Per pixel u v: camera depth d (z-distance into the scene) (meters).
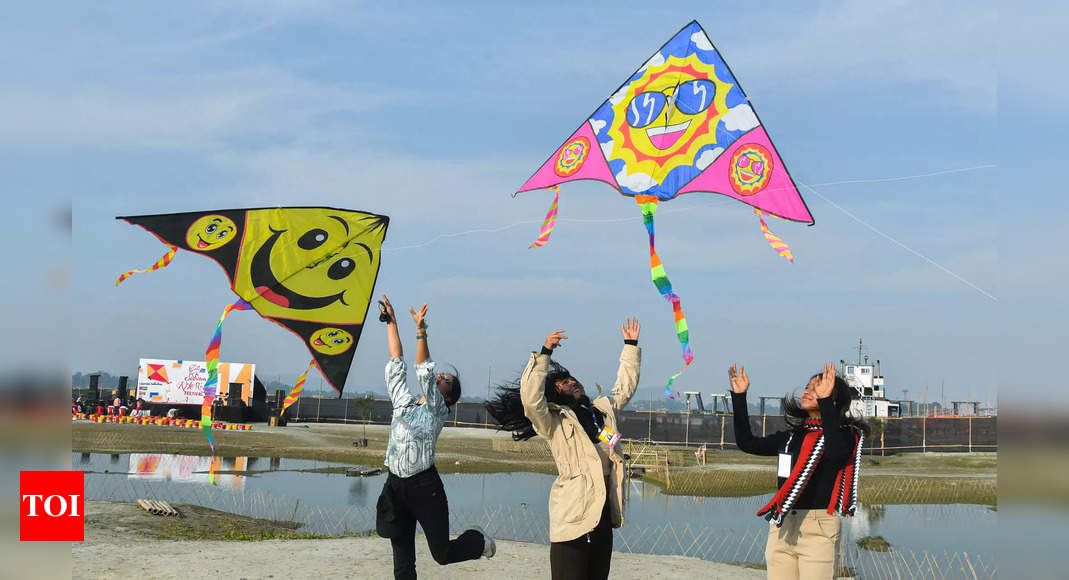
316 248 7.36
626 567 9.14
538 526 18.05
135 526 11.78
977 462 46.38
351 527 15.86
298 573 7.91
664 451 42.25
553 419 5.31
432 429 6.04
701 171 8.15
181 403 51.38
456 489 28.34
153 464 29.91
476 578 8.17
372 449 39.69
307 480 27.66
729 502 28.20
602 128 8.65
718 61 8.32
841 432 5.39
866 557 15.73
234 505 19.39
